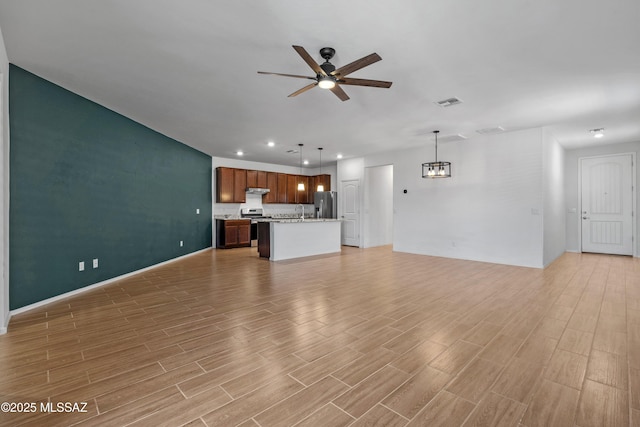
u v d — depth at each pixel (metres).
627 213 6.55
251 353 2.35
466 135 5.95
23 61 3.03
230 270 5.39
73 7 2.18
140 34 2.54
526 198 5.56
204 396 1.82
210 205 8.21
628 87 3.61
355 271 5.29
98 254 4.31
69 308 3.36
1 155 2.70
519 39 2.61
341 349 2.41
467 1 2.12
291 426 1.57
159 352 2.36
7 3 2.13
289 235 6.68
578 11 2.23
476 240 6.23
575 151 7.14
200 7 2.18
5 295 2.83
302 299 3.69
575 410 1.69
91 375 2.04
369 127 5.38
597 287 4.16
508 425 1.58
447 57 2.91
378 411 1.69
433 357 2.28
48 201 3.53
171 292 4.00
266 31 2.48
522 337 2.61
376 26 2.41
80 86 3.64
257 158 8.76
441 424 1.59
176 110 4.50
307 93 3.81
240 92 3.79
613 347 2.41
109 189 4.50
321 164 9.93
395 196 7.61
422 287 4.21
